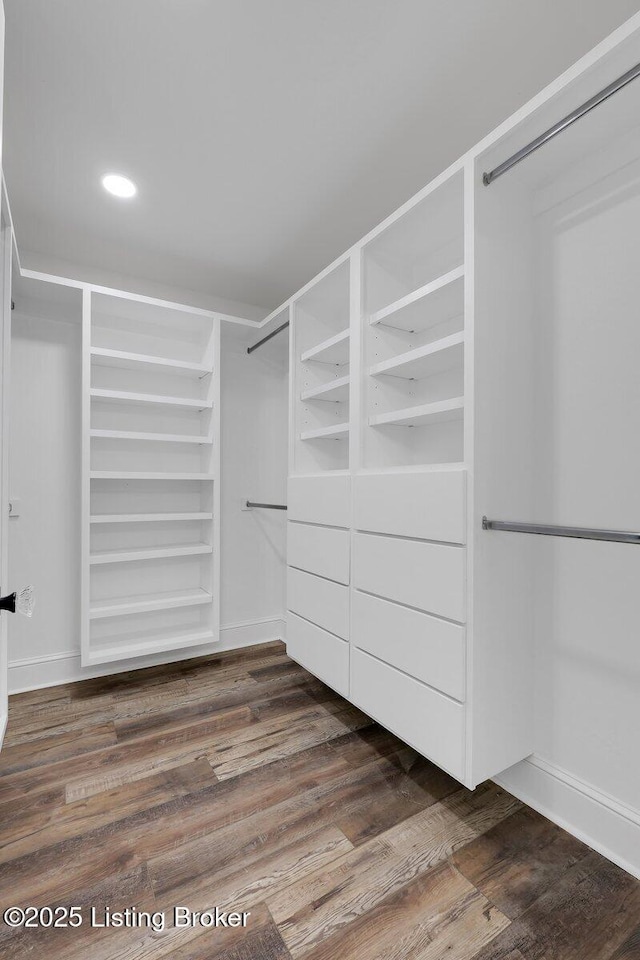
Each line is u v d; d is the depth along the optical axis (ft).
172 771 5.78
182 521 9.62
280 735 6.62
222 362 10.16
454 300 5.64
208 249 8.23
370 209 7.14
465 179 4.73
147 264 8.75
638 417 4.35
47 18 4.16
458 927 3.79
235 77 4.83
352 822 4.93
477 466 4.67
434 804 5.22
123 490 9.04
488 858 4.48
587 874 4.30
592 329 4.69
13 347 8.08
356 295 6.45
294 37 4.38
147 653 8.48
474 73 4.81
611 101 3.92
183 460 9.66
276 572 10.78
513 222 5.01
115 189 6.64
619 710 4.48
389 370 6.37
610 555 4.56
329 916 3.87
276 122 5.46
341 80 4.88
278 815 5.02
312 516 7.34
